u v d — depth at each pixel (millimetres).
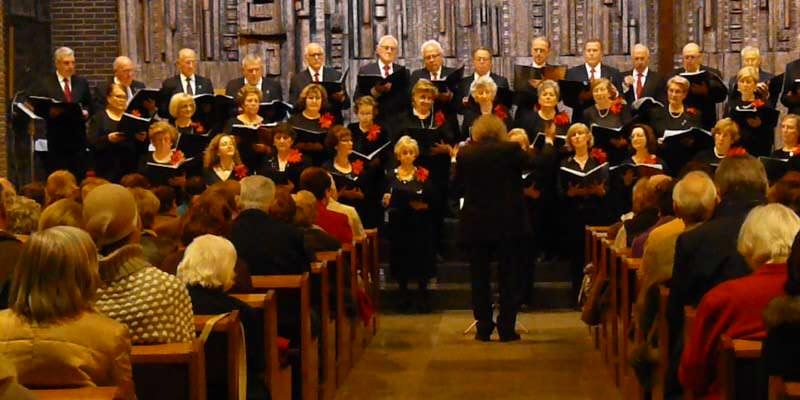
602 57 15000
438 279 12484
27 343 3965
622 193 11438
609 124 12156
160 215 8477
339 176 11594
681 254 5559
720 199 6152
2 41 14656
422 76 13180
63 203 6109
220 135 11414
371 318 10352
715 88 12062
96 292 4242
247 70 13305
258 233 7188
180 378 4387
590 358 9297
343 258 8734
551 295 12039
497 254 9992
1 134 14695
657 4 15000
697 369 4859
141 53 15148
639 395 7000
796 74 12500
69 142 12391
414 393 8148
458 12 15180
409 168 11617
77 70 16250
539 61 12992
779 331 3979
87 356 3996
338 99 12578
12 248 5738
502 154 9734
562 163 11680
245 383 5230
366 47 15211
